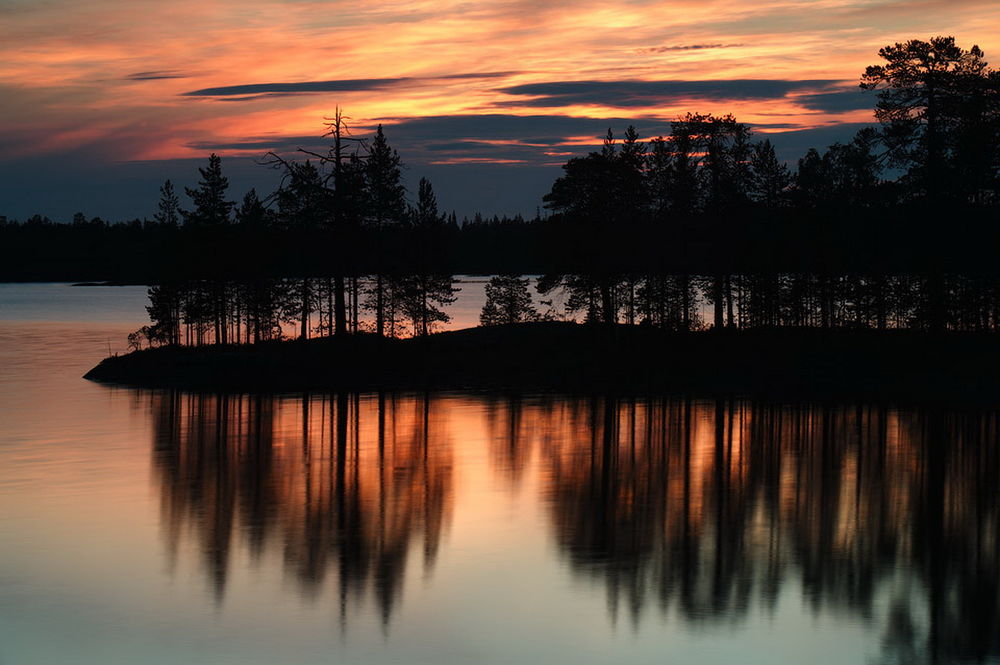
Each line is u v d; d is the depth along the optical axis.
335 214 72.25
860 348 61.91
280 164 68.38
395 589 21.81
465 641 18.80
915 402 51.91
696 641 18.84
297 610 20.52
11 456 37.75
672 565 23.72
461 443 41.19
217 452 38.84
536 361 65.44
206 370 64.25
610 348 67.56
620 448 39.88
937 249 56.44
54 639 18.80
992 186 56.12
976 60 55.97
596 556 24.52
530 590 21.86
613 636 19.05
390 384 61.22
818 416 47.97
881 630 19.45
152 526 27.20
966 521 28.03
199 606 20.67
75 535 26.19
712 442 41.25
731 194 72.06
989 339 59.62
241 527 27.17
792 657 18.08
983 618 20.19
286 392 58.66
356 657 17.98
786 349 63.56
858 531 26.98
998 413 48.06
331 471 35.19
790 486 32.69
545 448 39.97
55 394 58.09
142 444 40.66
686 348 65.94
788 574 23.17
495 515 28.73
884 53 56.31
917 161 56.28
